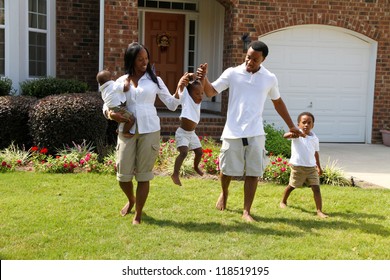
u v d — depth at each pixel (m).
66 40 11.34
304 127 5.85
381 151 10.98
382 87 12.12
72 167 7.48
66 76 11.42
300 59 11.79
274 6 11.27
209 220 5.35
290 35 11.67
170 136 10.07
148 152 5.02
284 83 11.77
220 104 11.96
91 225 5.05
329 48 11.90
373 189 7.20
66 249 4.39
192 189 6.69
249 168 5.37
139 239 4.68
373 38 11.89
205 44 12.80
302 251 4.46
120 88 4.93
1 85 9.90
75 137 8.24
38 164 7.56
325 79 11.97
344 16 11.66
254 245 4.61
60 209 5.56
